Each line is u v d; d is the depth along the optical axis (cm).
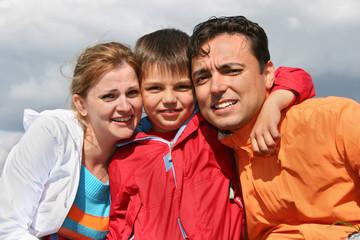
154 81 293
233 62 253
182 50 295
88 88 289
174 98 291
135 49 313
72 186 283
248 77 256
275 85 270
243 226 294
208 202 279
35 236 283
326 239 237
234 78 254
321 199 242
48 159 280
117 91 285
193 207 278
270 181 261
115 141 303
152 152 296
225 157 299
